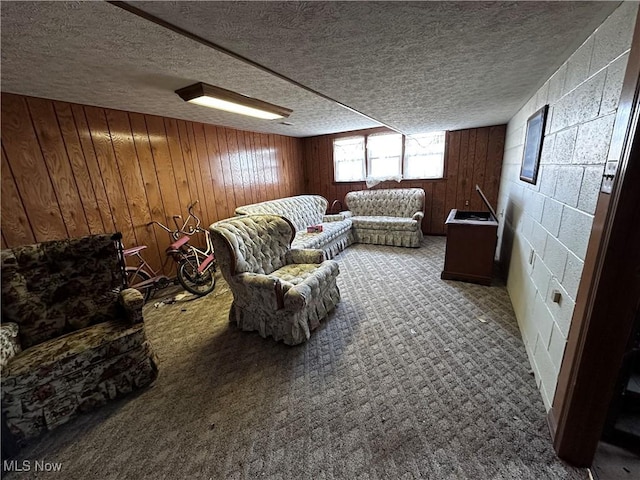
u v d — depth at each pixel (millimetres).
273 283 2096
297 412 1561
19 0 1032
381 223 4766
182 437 1450
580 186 1298
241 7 1029
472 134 4695
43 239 2500
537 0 1027
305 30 1225
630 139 871
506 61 1652
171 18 1104
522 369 1782
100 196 2875
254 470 1274
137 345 1736
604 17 1156
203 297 3148
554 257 1560
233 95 2449
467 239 3021
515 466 1219
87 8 1107
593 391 1093
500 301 2658
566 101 1599
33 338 1655
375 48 1437
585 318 1071
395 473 1222
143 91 2332
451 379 1728
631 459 1208
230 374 1890
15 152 2314
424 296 2836
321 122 4242
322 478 1223
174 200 3594
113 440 1454
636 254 930
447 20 1174
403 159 5305
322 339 2223
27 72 1829
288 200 4719
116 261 1927
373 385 1721
